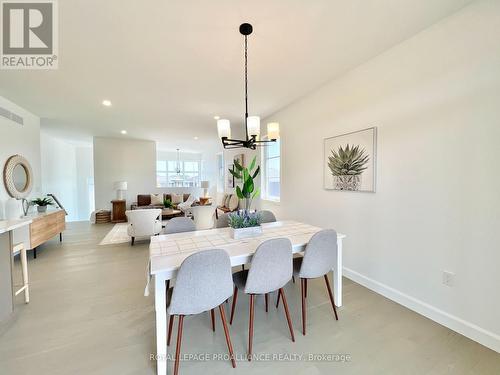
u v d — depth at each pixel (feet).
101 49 7.09
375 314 6.82
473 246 5.60
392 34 6.56
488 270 5.37
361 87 8.27
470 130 5.58
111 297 7.86
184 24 5.97
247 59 7.76
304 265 6.20
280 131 13.39
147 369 4.90
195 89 10.25
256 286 5.44
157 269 4.69
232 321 6.63
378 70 7.66
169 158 34.63
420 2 5.38
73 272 9.96
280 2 5.27
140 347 5.53
